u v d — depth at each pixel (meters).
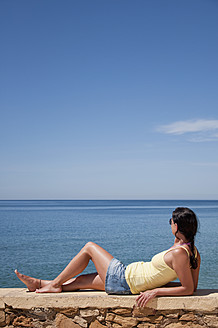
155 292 3.28
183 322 3.29
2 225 38.81
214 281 11.31
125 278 3.43
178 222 3.36
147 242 23.44
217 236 25.73
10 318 3.52
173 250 3.29
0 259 16.72
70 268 3.63
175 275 3.33
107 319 3.38
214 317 3.23
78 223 42.34
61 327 3.44
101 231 31.67
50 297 3.47
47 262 15.88
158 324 3.31
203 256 16.56
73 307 3.43
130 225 39.06
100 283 3.61
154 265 3.39
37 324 3.48
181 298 3.27
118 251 19.45
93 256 3.62
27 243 23.08
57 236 27.44
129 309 3.36
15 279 12.14
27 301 3.48
